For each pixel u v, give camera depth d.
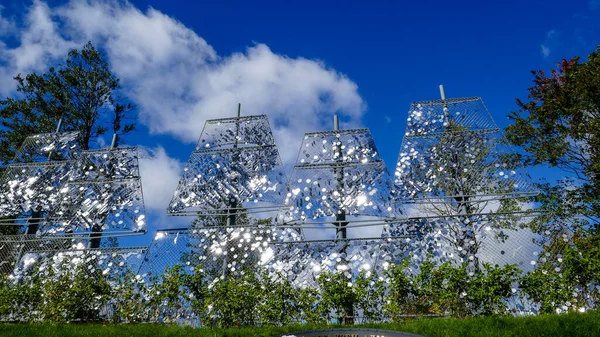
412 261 7.65
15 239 10.30
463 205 8.90
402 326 5.77
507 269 6.62
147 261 8.42
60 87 17.03
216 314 7.12
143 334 5.52
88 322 7.64
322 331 5.31
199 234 8.88
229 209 9.61
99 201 10.29
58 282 8.00
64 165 11.84
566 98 10.70
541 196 9.96
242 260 8.38
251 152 10.30
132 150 11.41
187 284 7.48
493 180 9.13
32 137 13.16
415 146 10.09
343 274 7.63
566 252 6.72
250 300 7.27
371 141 10.01
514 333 4.85
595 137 10.01
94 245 9.83
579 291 6.45
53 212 10.69
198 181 10.09
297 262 8.09
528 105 11.70
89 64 17.64
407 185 9.48
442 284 6.89
